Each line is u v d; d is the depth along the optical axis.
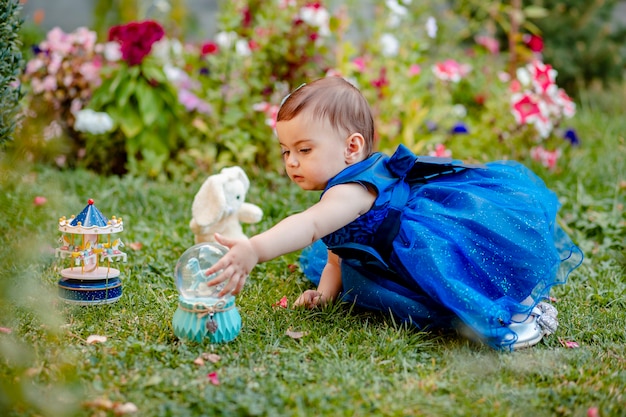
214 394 1.97
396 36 5.54
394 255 2.59
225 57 5.10
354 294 2.72
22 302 2.58
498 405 1.97
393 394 2.04
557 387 2.12
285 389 2.03
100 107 4.98
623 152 5.20
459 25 7.89
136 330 2.44
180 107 5.09
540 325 2.56
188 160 4.90
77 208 3.86
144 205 4.13
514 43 6.30
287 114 2.53
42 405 1.86
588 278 3.20
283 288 2.98
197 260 2.41
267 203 4.07
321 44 5.39
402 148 2.64
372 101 5.18
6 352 2.07
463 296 2.37
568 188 4.55
